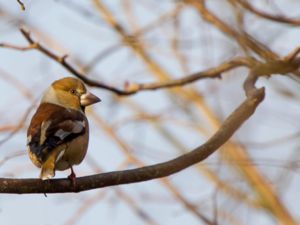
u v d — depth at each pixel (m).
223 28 13.14
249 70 13.76
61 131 11.77
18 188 10.93
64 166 12.12
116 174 11.02
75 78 13.12
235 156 14.23
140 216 14.85
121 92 14.16
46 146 11.50
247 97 11.91
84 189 11.03
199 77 14.09
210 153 11.36
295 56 12.33
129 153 15.39
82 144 12.03
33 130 11.83
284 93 14.33
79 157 12.09
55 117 12.03
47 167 11.19
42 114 12.18
